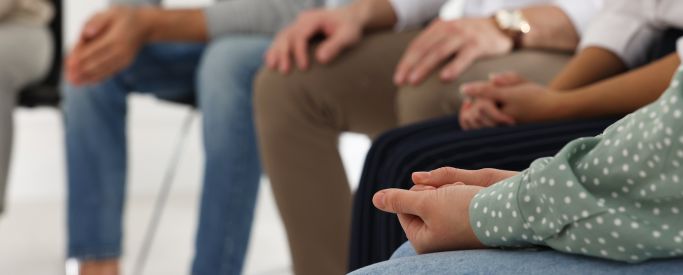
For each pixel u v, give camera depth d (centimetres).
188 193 381
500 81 121
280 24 195
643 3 122
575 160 60
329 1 197
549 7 148
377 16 159
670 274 56
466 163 100
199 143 385
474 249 67
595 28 126
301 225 149
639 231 56
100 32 193
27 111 373
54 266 260
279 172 150
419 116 141
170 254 274
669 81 106
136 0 224
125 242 289
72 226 207
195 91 224
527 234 62
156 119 380
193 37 196
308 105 149
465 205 68
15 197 374
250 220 181
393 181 107
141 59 209
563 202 58
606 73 123
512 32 144
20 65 226
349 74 151
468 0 168
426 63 142
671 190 55
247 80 179
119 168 210
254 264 262
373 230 113
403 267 64
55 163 376
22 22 234
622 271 58
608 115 113
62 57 241
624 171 56
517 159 98
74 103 207
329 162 151
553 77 139
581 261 60
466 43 142
